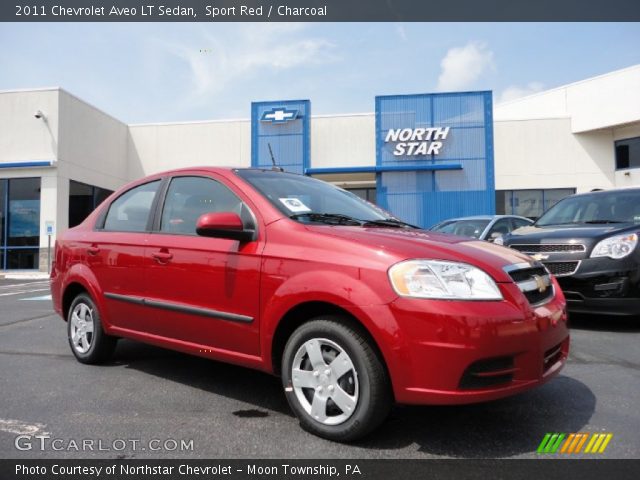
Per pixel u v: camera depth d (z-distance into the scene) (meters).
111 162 21.02
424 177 20.39
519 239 6.04
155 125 22.31
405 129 20.38
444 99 20.36
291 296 2.89
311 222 3.26
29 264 17.36
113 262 4.11
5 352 5.00
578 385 3.72
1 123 17.59
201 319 3.41
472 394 2.50
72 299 4.75
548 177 21.22
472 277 2.65
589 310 5.46
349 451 2.66
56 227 17.22
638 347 4.82
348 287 2.69
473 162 20.14
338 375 2.76
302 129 20.98
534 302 2.88
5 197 17.61
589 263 5.41
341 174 21.22
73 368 4.36
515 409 3.25
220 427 3.01
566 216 6.79
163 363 4.52
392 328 2.55
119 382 3.94
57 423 3.09
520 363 2.64
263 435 2.89
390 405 2.70
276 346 3.08
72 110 18.23
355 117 21.31
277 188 3.64
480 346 2.49
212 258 3.37
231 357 3.28
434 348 2.49
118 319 4.09
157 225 3.92
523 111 23.44
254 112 21.25
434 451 2.66
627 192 6.67
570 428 2.94
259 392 3.68
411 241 2.92
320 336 2.83
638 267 5.27
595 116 20.53
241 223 3.19
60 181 17.47
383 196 20.52
